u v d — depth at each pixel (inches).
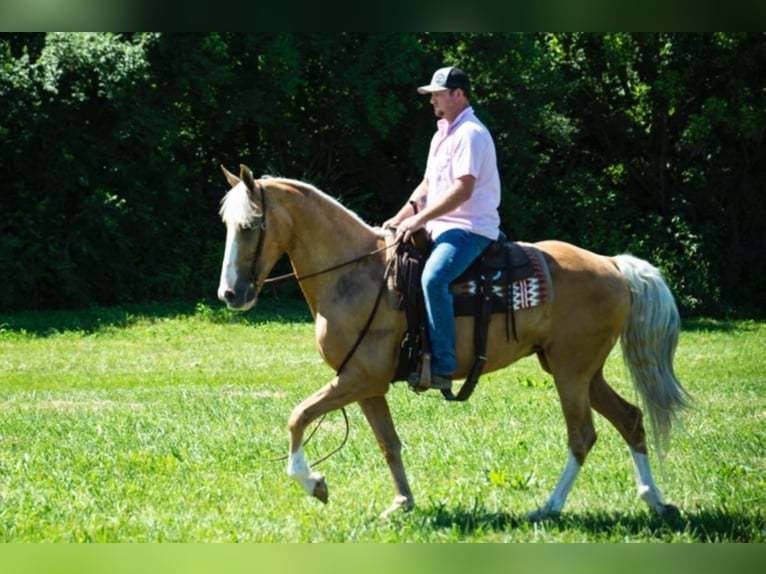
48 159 959.6
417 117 1098.7
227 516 271.9
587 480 318.0
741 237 1230.3
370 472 326.0
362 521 266.2
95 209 958.4
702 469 332.8
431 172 277.0
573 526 259.8
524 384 560.1
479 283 269.6
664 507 275.1
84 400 513.7
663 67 1222.9
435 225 271.7
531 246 281.4
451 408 463.5
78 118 976.3
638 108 1266.0
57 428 413.4
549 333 277.3
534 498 293.7
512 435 393.7
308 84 1085.1
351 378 267.0
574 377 278.2
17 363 670.5
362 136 1081.4
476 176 263.4
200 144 1111.0
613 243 1202.6
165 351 737.0
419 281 266.5
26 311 937.5
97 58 922.7
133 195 995.9
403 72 1009.5
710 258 1203.9
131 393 537.0
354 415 438.0
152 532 256.7
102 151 980.6
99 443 376.2
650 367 283.7
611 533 255.6
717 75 1222.3
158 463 336.2
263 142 1122.7
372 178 1151.6
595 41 1247.5
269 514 272.8
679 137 1279.5
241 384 581.9
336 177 1152.8
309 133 1115.3
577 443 277.3
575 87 1168.8
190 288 1035.9
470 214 269.4
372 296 267.9
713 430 413.1
